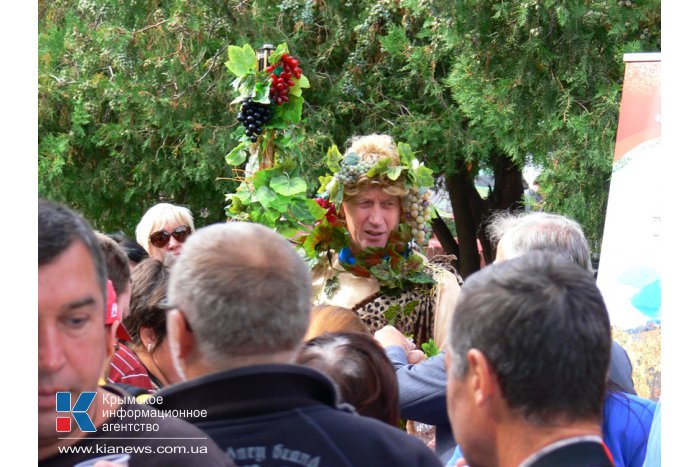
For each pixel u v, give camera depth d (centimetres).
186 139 871
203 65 884
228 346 160
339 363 206
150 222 511
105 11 941
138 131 903
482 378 146
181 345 165
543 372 141
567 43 667
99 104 916
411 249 380
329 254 380
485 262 1104
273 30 870
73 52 938
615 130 654
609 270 394
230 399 161
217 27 875
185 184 932
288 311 162
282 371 162
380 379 207
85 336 149
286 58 394
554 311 143
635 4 661
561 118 689
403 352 294
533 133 705
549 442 142
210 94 881
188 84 873
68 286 146
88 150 953
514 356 143
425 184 368
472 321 148
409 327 370
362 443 165
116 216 980
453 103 848
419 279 367
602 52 679
